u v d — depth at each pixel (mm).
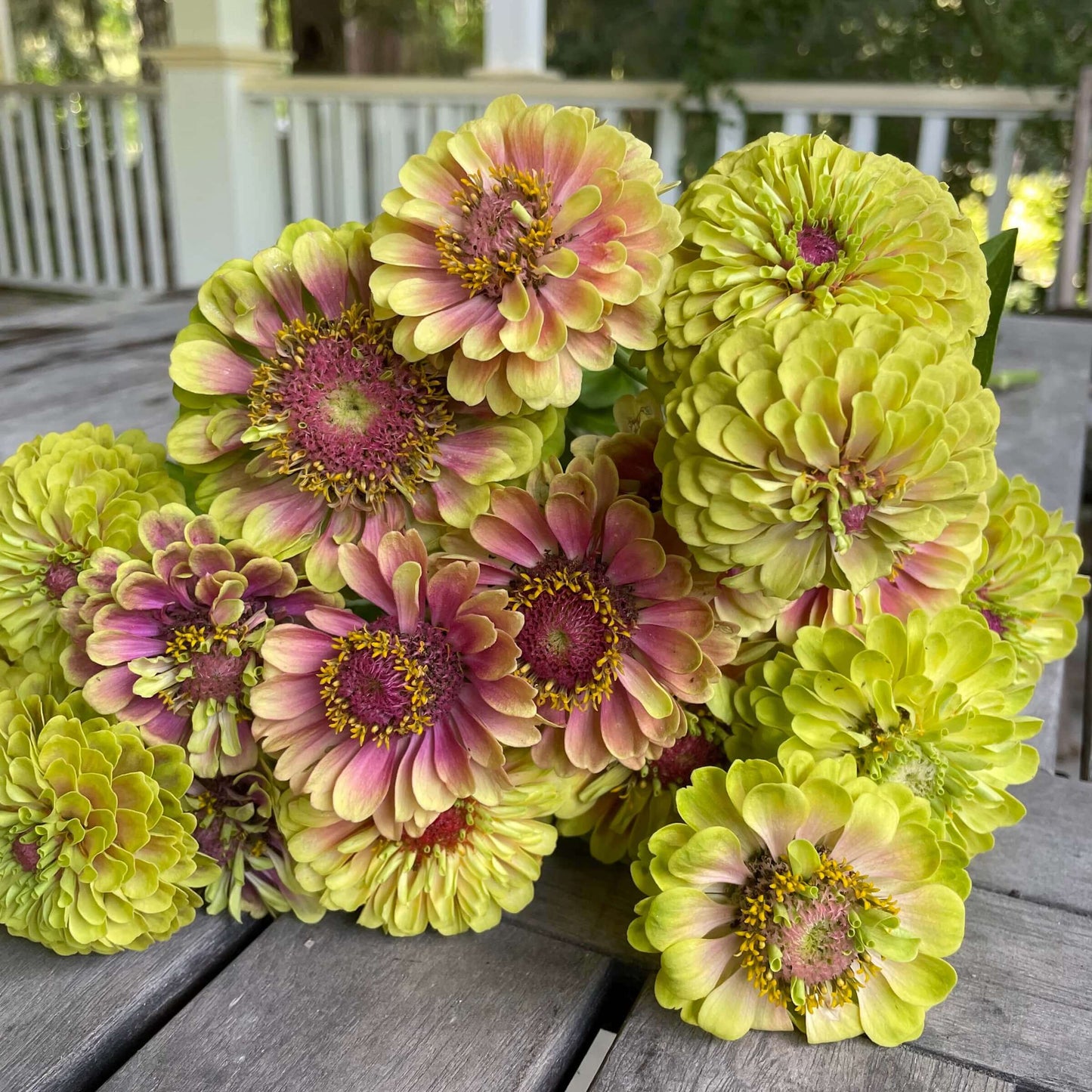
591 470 247
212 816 258
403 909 252
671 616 250
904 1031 228
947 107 1159
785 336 223
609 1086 221
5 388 650
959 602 280
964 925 233
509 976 248
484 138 241
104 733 237
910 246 241
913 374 222
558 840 298
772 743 257
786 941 227
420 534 255
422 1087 220
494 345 231
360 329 248
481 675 240
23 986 242
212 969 261
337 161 1501
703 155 1272
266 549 247
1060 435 640
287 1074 222
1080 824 304
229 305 250
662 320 243
